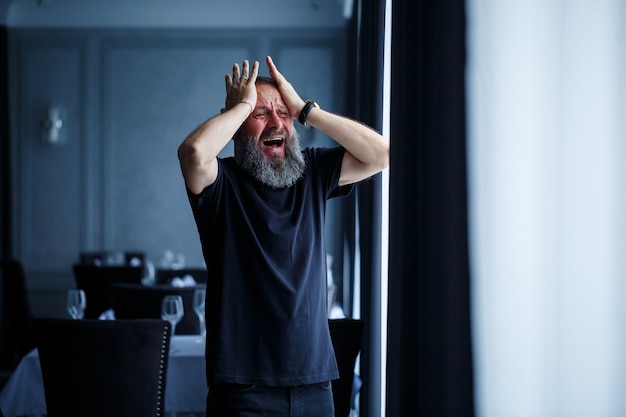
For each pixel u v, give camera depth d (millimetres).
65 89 7465
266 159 1929
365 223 3379
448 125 1602
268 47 7438
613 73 1222
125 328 2674
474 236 1532
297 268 1889
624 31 1177
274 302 1846
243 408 1819
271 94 1988
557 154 1303
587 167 1257
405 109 1945
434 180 1704
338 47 7422
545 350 1411
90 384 2686
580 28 1267
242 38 7449
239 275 1873
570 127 1273
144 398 2721
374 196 3221
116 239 7492
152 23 7434
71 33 7430
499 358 1514
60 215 7488
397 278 2000
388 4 3379
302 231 1934
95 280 5062
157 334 2707
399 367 1969
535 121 1463
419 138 1809
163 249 7488
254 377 1826
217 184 1889
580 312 1265
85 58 7438
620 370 1203
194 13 7395
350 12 6477
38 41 7434
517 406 1496
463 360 1539
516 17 1495
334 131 2020
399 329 1971
